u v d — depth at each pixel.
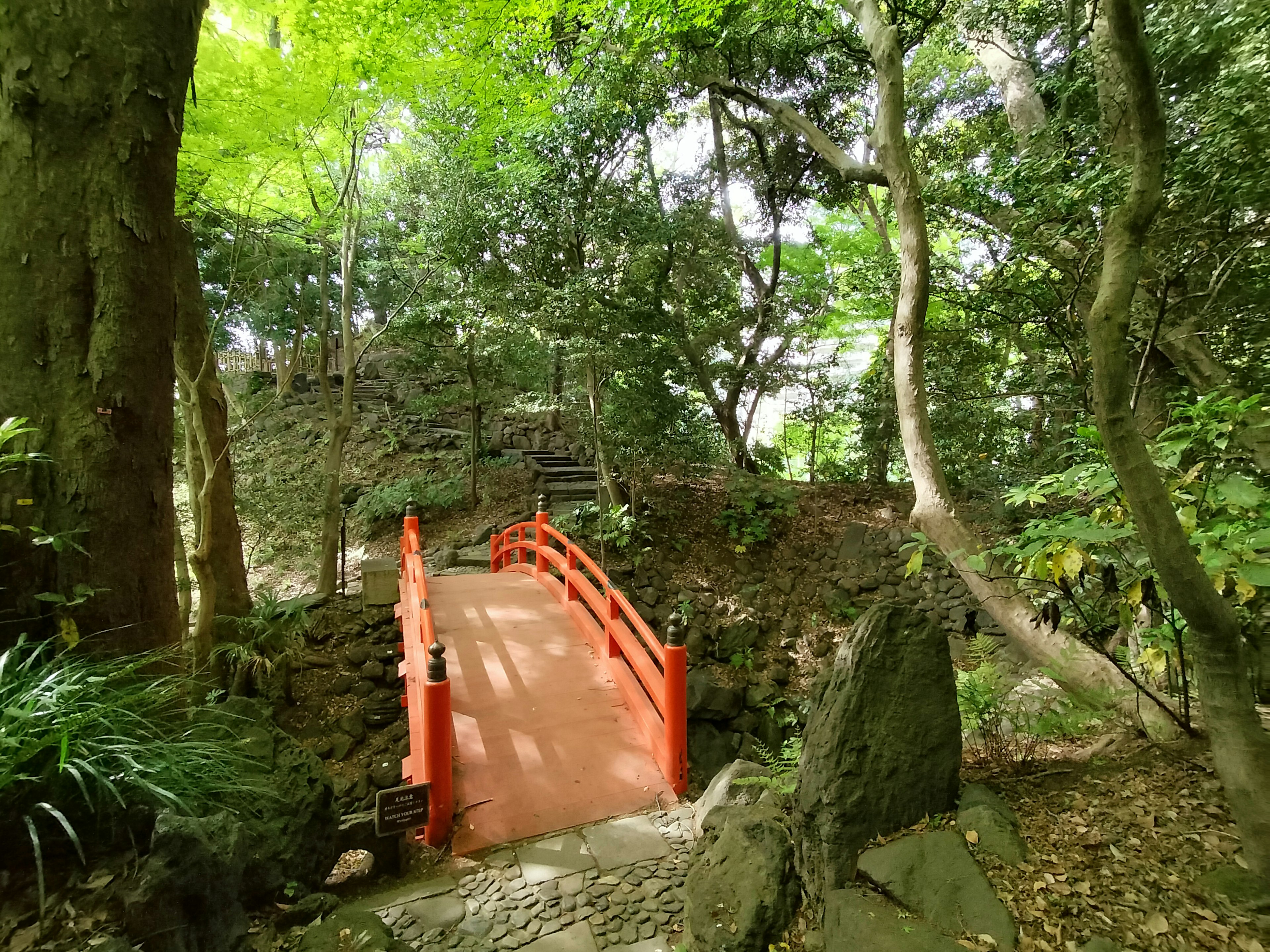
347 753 5.76
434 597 6.56
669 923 2.65
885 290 7.97
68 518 2.39
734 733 6.84
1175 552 1.78
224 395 6.67
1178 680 2.91
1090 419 4.39
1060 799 2.34
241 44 4.73
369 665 6.31
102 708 2.02
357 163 7.05
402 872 2.99
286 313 14.86
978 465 8.77
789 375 10.90
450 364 10.32
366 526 10.16
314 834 2.60
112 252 2.48
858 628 2.45
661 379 8.59
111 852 1.97
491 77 6.12
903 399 4.84
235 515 6.38
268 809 2.49
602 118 7.92
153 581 2.62
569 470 11.25
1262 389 3.96
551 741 4.09
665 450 8.69
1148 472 1.81
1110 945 1.66
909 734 2.29
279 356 16.72
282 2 4.67
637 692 4.52
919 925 1.85
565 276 8.41
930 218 5.82
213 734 2.63
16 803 1.88
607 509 9.02
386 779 5.46
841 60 9.40
